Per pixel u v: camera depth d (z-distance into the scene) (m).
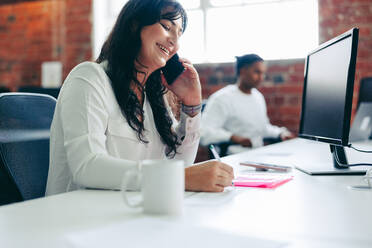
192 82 1.53
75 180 1.09
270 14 4.34
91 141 1.13
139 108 1.38
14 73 5.27
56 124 1.30
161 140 1.51
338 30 4.04
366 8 3.97
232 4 4.46
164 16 1.39
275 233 0.69
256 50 4.39
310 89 1.65
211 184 1.04
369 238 0.66
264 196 1.00
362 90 3.00
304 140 3.02
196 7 4.59
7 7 5.25
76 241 0.61
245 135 3.63
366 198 0.97
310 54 1.69
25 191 1.32
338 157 1.44
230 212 0.84
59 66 4.89
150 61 1.42
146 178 0.81
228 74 4.38
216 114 3.57
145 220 0.73
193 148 1.60
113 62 1.36
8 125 1.34
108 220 0.76
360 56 3.99
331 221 0.77
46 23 5.11
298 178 1.28
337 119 1.33
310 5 4.20
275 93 4.20
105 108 1.26
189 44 4.62
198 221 0.77
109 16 4.95
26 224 0.74
